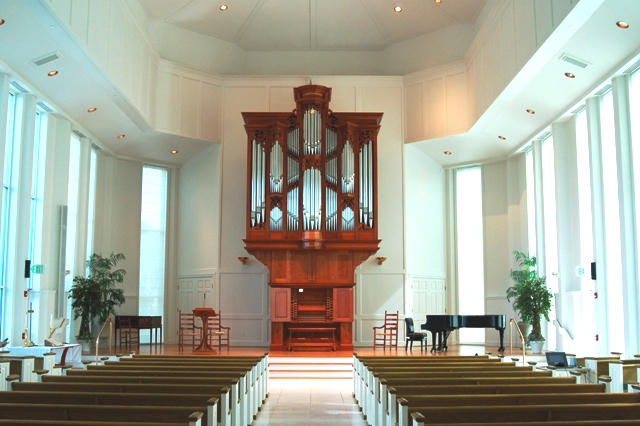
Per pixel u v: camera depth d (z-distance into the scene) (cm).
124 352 1541
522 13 1270
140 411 511
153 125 1678
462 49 1761
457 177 1986
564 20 1073
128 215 1878
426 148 1858
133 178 1902
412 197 1852
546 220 1673
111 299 1664
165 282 1939
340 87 1847
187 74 1769
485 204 1914
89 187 1666
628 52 1165
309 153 1658
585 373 891
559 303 1518
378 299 1798
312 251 1664
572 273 1503
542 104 1473
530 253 1766
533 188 1739
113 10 1336
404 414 525
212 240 1831
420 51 1841
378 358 988
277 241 1648
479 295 1911
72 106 1449
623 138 1203
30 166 1309
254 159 1680
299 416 892
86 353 1520
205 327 1518
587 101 1355
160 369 846
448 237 1969
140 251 1897
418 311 1845
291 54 1923
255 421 855
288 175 1673
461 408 512
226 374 777
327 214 1661
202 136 1791
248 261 1803
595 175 1327
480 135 1727
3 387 781
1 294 1264
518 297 1589
